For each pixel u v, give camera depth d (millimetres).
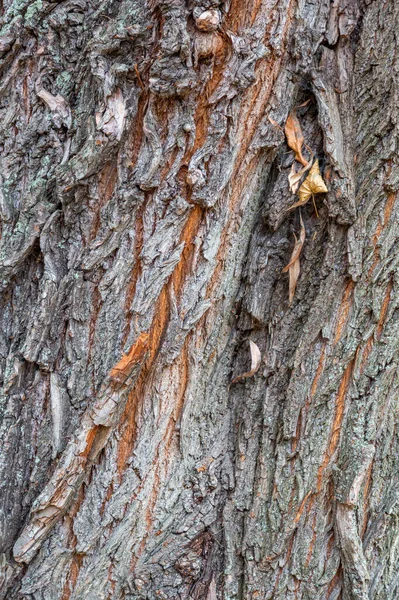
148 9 1867
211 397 1938
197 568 1918
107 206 1892
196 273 1896
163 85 1854
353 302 1908
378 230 1902
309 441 1910
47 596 1887
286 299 1928
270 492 1919
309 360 1913
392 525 1932
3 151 1914
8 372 1903
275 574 1912
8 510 1897
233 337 1941
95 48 1872
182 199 1880
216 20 1842
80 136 1898
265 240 1924
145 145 1880
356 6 1907
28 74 1907
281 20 1877
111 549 1896
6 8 1906
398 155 1897
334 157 1892
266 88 1887
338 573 1917
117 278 1893
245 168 1896
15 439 1902
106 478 1904
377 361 1912
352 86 1908
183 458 1925
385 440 1927
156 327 1897
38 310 1896
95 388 1899
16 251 1903
